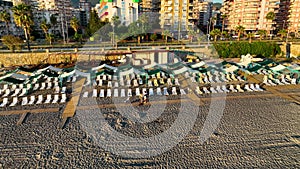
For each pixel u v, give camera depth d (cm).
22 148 1262
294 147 1282
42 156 1198
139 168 1119
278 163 1148
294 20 7606
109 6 8050
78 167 1119
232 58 3934
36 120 1578
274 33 7956
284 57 4081
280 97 2033
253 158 1188
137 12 7538
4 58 3403
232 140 1351
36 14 8581
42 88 2250
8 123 1532
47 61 3541
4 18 5256
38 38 6481
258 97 2031
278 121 1581
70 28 7988
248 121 1581
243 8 7388
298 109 1780
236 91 2166
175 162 1162
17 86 2275
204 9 11338
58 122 1555
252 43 4072
